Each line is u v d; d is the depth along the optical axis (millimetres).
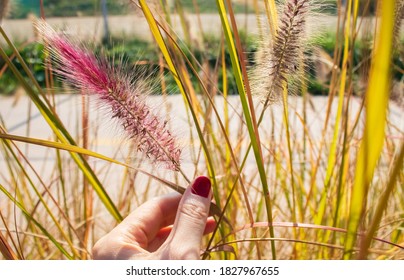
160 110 328
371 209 461
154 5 436
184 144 333
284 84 323
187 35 589
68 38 304
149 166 348
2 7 439
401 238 476
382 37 181
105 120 316
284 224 317
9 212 559
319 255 444
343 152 384
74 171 563
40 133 1288
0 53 318
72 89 313
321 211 433
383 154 553
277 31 318
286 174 503
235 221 484
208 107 490
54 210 614
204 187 330
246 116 286
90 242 603
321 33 335
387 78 185
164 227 406
